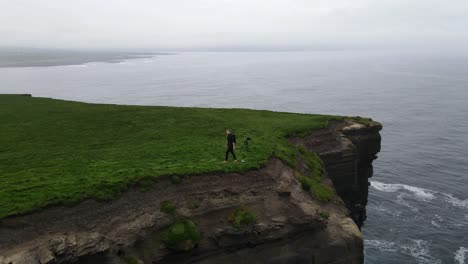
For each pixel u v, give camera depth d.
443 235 54.72
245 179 32.75
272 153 37.78
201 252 28.64
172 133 45.31
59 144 40.41
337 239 33.50
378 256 49.53
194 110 59.59
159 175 30.05
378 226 57.78
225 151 37.97
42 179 28.98
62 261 23.14
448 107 156.12
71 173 30.58
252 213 30.61
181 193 30.08
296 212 32.00
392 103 168.12
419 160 88.50
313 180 39.19
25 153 36.69
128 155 36.03
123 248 25.92
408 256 49.56
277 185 33.53
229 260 29.55
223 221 29.94
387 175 79.56
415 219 59.91
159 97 184.12
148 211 28.11
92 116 53.06
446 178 76.94
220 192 31.12
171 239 27.28
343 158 50.00
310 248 32.47
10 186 27.31
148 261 26.70
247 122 52.47
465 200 66.81
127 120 51.06
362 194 59.53
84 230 25.28
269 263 30.67
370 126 55.81
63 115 53.56
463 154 92.19
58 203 25.47
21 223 23.77
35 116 52.56
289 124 51.69
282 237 30.94
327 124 53.03
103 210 26.66
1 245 22.66
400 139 107.69
